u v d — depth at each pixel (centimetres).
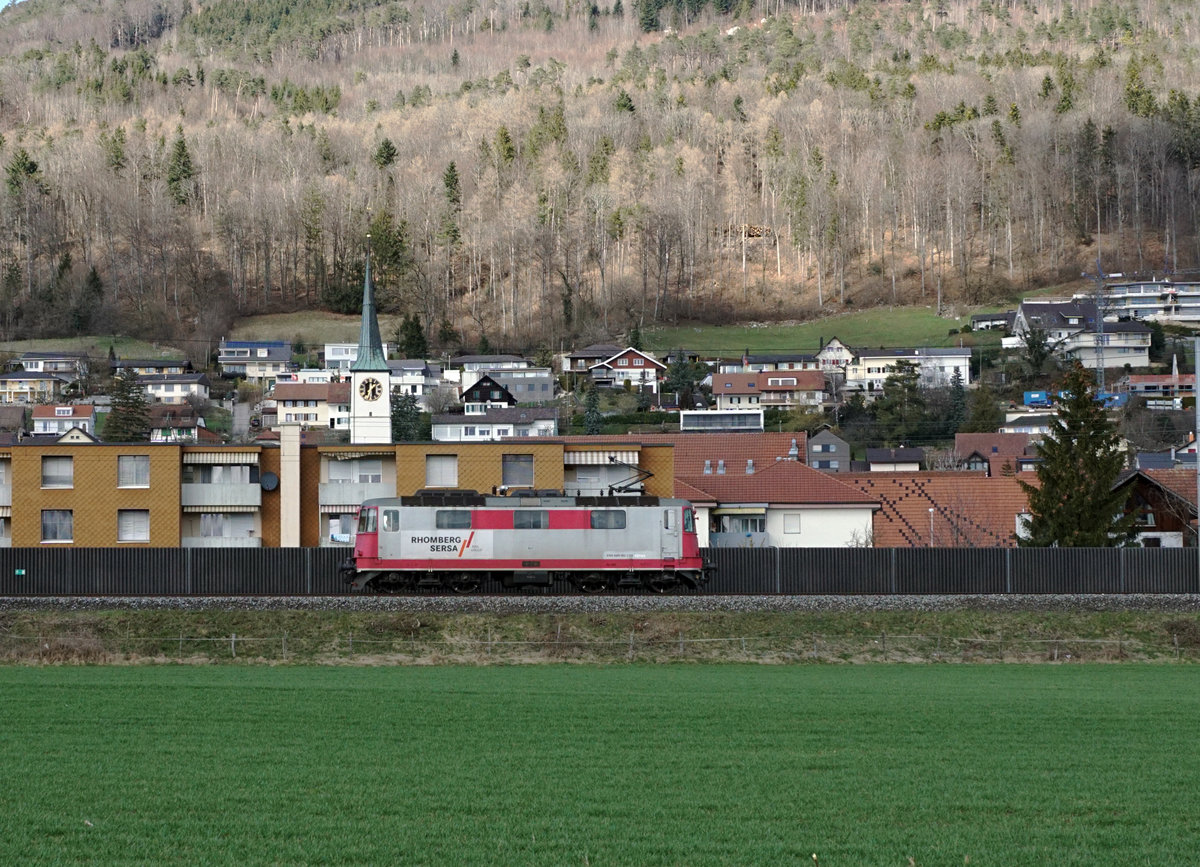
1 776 3631
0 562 8575
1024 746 4244
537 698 5294
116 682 5703
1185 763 3953
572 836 2992
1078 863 2783
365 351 15125
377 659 6944
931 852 2872
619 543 8594
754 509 11506
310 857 2805
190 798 3353
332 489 10562
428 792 3456
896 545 11562
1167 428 19625
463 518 8562
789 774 3738
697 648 7269
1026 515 11662
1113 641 7475
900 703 5250
